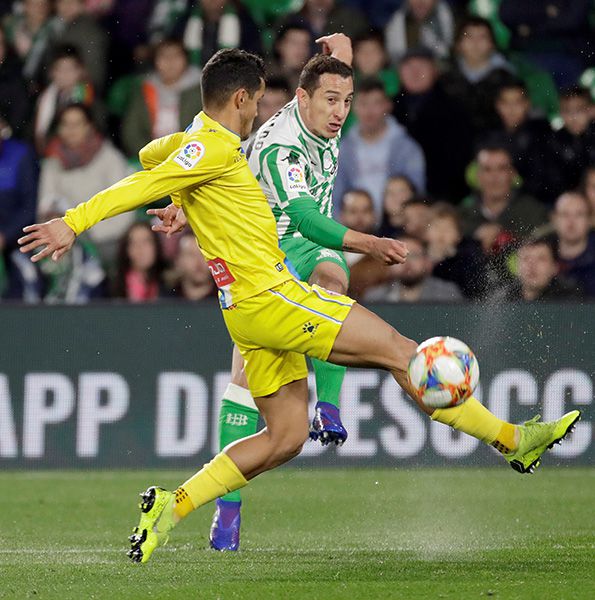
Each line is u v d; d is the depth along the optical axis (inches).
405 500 1119.6
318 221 750.5
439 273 1449.3
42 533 947.3
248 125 718.5
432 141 1524.4
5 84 1569.9
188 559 799.7
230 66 705.0
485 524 980.6
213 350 1310.3
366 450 1310.3
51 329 1310.3
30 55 1584.6
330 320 692.7
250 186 701.3
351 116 1534.2
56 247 651.5
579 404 1298.0
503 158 1480.1
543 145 1509.6
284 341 698.2
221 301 713.6
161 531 700.0
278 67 1553.9
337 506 1088.2
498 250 1455.5
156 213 817.5
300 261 864.3
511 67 1576.0
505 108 1519.4
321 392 831.7
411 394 701.9
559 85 1577.3
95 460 1310.3
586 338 1296.8
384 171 1514.5
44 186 1542.8
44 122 1562.5
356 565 754.2
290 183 786.8
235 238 695.7
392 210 1472.7
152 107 1556.3
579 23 1594.5
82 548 862.5
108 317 1312.7
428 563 759.7
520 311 1298.0
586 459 1304.1
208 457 1309.1
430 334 1294.3
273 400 720.3
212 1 1598.2
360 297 1440.7
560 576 700.0
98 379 1310.3
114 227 1507.1
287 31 1550.2
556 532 928.9
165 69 1553.9
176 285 1456.7
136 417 1310.3
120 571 737.6
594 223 1449.3
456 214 1451.8
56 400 1310.3
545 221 1467.8
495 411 1295.5
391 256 718.5
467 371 676.1
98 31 1592.0
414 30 1581.0
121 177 1553.9
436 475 1267.2
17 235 1528.1
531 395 1295.5
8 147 1547.7
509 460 732.7
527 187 1487.5
